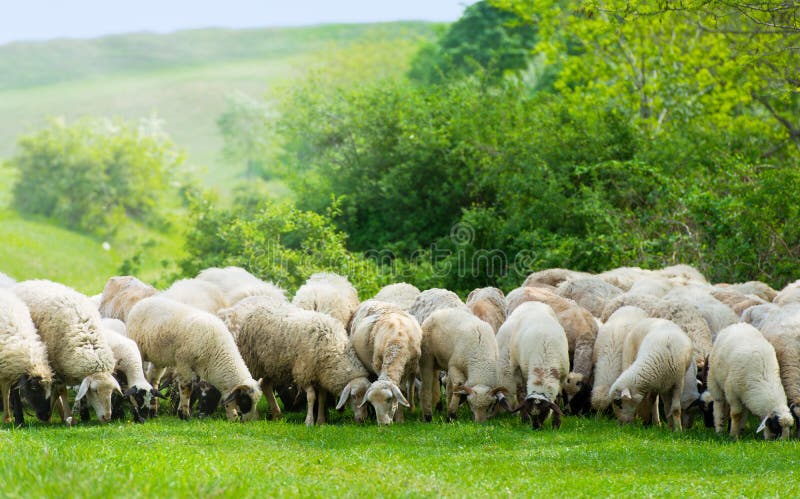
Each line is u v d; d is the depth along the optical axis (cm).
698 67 3447
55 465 745
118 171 4928
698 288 1680
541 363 1334
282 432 1230
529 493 866
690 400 1352
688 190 2352
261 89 9650
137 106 9231
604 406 1395
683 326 1490
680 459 1066
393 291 1756
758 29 2928
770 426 1217
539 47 3500
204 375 1383
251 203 4112
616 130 2762
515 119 2997
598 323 1566
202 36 13125
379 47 6950
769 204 2177
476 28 5250
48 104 9300
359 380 1358
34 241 4247
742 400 1259
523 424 1348
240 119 6975
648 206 2553
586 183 2689
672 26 3322
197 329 1374
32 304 1311
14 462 749
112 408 1343
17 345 1227
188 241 2741
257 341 1418
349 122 3117
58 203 4819
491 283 2514
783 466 1030
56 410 1409
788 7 1928
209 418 1384
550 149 2717
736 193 2317
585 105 2969
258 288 1739
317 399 1483
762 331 1386
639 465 1030
